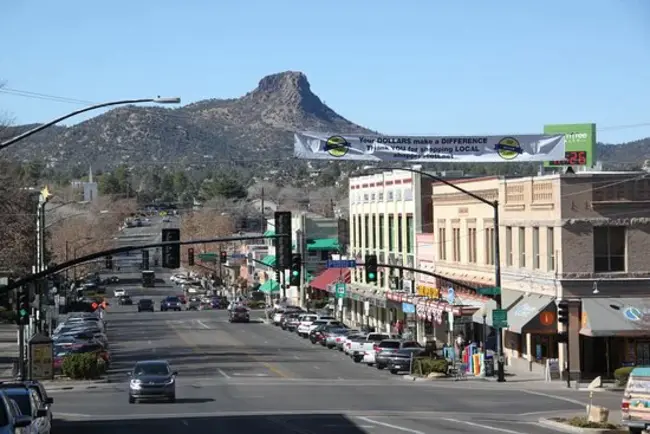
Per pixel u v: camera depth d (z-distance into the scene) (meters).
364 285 103.38
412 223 86.50
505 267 65.06
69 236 142.88
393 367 62.31
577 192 56.62
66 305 123.06
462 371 60.31
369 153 56.16
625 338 56.56
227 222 195.50
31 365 57.47
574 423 36.38
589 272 56.50
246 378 59.12
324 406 44.31
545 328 56.94
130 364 69.31
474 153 57.31
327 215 176.62
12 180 83.06
